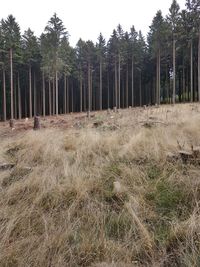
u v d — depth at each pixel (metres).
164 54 52.69
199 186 4.55
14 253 3.52
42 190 4.97
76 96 74.12
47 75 54.38
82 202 4.59
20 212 4.40
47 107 64.69
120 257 3.39
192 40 44.16
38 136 8.66
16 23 47.34
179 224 3.77
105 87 71.31
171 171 5.32
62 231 3.85
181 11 46.03
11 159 6.99
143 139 7.10
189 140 7.00
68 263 3.34
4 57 47.56
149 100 67.81
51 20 48.78
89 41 65.19
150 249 3.45
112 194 4.75
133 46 61.78
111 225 4.01
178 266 3.23
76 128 11.72
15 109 58.50
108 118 15.29
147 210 4.21
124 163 5.91
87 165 6.02
